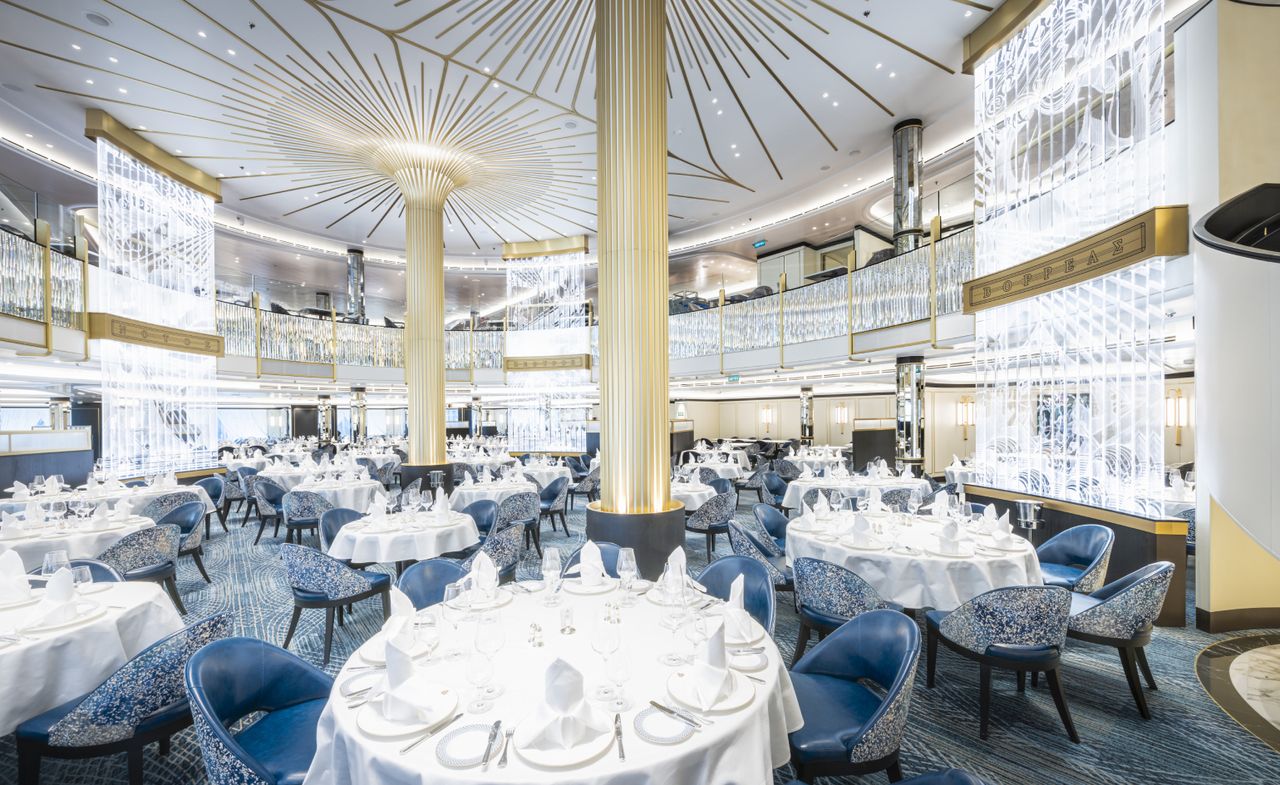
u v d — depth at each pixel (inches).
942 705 125.6
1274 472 133.1
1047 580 156.7
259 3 244.2
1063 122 230.4
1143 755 107.0
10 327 283.0
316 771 66.4
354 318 614.9
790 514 318.7
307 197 463.8
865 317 375.9
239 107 317.4
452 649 79.1
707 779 58.5
